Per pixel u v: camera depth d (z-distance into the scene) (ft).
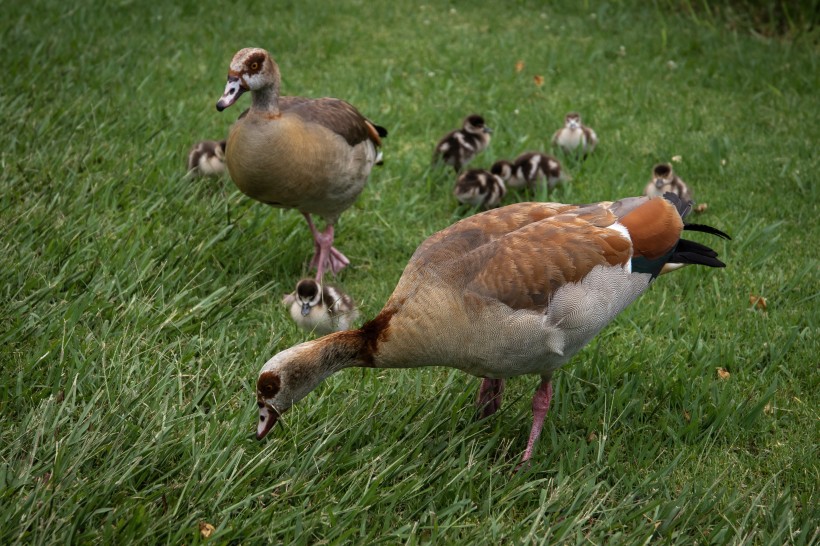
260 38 16.43
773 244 12.19
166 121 13.62
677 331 11.52
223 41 16.19
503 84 14.92
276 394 10.29
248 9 17.79
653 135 13.75
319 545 10.03
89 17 16.35
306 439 10.50
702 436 10.78
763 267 12.03
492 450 10.73
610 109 14.26
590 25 17.43
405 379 10.98
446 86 14.71
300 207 11.80
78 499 10.02
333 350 10.37
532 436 10.64
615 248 10.39
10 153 12.66
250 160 11.48
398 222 12.56
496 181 12.72
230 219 12.17
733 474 10.57
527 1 18.74
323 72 15.15
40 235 11.64
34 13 16.28
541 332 10.29
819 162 13.17
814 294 11.76
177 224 12.10
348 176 11.78
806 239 12.31
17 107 13.37
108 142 13.09
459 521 10.27
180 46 15.78
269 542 10.00
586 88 14.71
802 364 11.20
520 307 10.26
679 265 10.60
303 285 11.35
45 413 10.34
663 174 12.61
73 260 11.46
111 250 11.64
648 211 10.54
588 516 10.16
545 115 14.12
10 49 14.47
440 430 10.75
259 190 11.61
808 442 10.73
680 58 15.81
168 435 10.39
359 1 18.58
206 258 11.75
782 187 12.92
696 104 14.30
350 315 11.59
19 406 10.58
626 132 13.82
